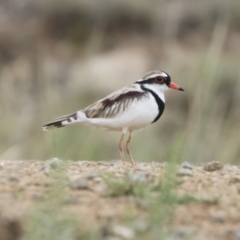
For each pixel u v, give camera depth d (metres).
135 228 6.36
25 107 18.06
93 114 10.08
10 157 14.84
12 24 27.92
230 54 25.83
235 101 20.16
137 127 10.21
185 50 26.67
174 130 19.48
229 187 7.84
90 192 7.34
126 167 9.10
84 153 14.73
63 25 28.30
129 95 10.02
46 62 23.89
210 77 16.59
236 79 21.23
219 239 6.40
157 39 27.97
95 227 6.41
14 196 7.14
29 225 6.29
